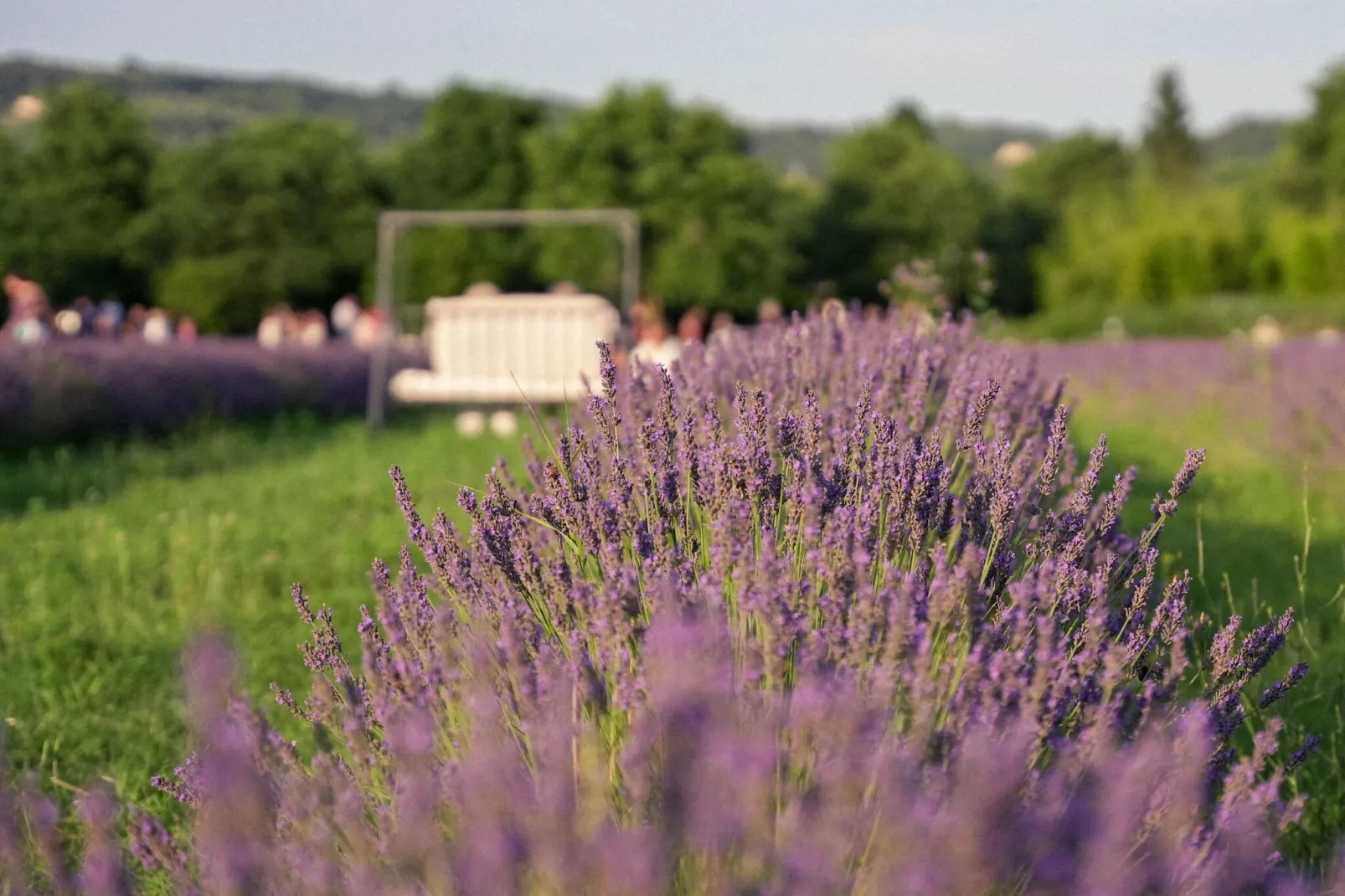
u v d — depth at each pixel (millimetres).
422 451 14805
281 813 2508
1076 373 26016
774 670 2670
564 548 3689
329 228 90875
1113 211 87562
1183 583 3674
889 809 2178
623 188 90000
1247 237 70125
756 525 3602
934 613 2961
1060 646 3016
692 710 2266
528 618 3262
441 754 2859
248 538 8828
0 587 7465
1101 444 3908
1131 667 3396
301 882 2277
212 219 87562
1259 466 12117
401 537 8594
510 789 2184
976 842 2053
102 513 10016
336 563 8023
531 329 18312
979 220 106938
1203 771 2959
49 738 5152
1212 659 3607
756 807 2143
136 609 7145
